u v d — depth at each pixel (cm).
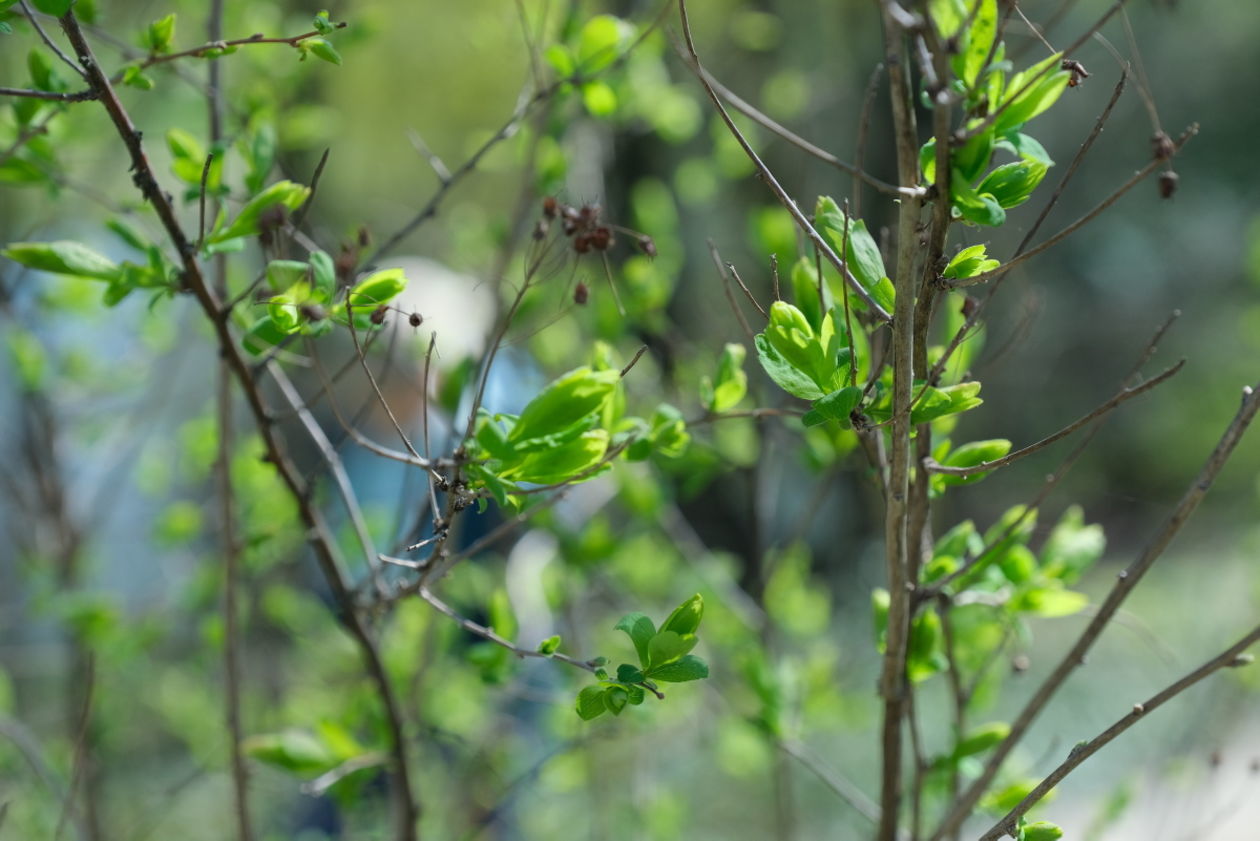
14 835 592
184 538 607
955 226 439
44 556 620
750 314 764
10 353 578
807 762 475
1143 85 244
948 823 331
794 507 1155
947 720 1078
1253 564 818
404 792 408
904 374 239
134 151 291
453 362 509
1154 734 1064
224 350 332
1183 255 2017
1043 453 1880
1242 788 870
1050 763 1038
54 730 708
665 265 607
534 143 507
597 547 532
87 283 598
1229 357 1967
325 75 584
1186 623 1294
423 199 1402
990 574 353
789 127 743
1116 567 1627
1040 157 239
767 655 554
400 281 284
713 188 682
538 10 554
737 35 811
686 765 906
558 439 260
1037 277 1977
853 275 262
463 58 1302
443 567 357
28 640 790
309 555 688
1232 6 1966
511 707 648
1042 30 241
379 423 739
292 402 401
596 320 554
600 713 247
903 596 279
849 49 1066
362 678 573
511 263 561
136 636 607
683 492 561
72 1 268
